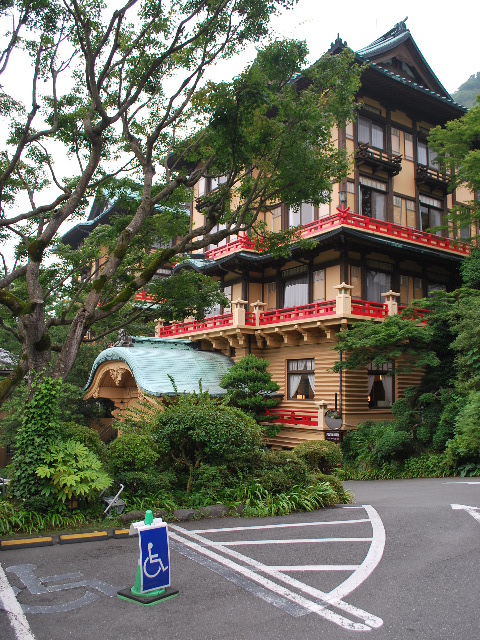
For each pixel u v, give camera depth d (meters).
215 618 5.53
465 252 27.98
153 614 5.64
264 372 22.25
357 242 23.66
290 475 12.05
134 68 13.44
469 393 18.36
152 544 6.21
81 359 30.42
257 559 7.52
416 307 22.77
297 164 13.46
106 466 10.56
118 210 37.66
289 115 13.40
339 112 14.04
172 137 15.69
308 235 24.59
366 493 14.42
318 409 22.50
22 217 12.45
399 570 7.03
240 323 25.84
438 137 25.72
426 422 19.91
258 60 12.99
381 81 25.91
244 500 11.04
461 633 5.17
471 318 19.33
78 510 9.46
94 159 12.19
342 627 5.32
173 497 10.78
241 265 28.00
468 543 8.33
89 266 19.06
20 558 7.58
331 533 9.03
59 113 14.07
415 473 18.77
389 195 27.03
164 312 16.83
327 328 22.98
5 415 27.73
